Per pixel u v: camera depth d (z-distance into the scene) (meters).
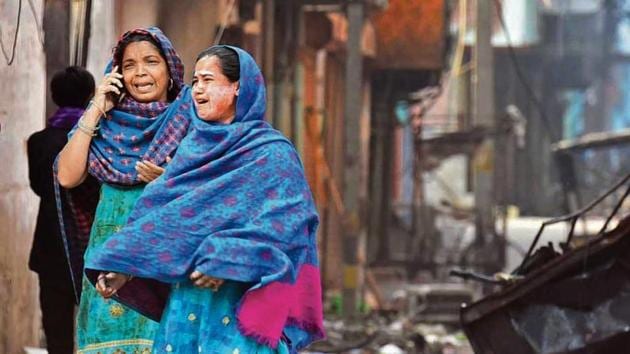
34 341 13.79
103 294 7.15
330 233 32.84
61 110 10.34
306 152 31.98
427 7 37.06
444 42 37.28
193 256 7.00
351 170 26.62
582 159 68.75
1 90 12.38
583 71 77.50
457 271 12.25
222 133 7.22
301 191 7.21
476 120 29.14
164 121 7.85
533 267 12.16
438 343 21.92
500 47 69.50
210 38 18.58
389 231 39.09
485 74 29.03
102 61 17.48
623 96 92.06
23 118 13.38
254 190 7.11
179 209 7.05
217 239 6.96
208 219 7.05
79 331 7.93
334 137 34.56
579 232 39.69
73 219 8.42
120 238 7.02
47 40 16.55
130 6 18.19
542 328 11.63
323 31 31.23
